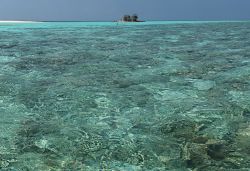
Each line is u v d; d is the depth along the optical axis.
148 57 12.26
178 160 4.47
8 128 5.52
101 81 8.57
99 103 6.83
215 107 6.51
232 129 5.42
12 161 4.45
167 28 28.92
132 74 9.41
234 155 4.55
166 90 7.78
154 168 4.30
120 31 25.31
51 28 29.42
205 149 4.74
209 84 8.27
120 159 4.53
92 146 4.89
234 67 10.20
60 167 4.33
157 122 5.79
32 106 6.65
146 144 4.93
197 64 10.77
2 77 8.92
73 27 31.62
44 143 4.98
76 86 8.06
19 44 15.83
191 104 6.72
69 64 10.76
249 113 6.18
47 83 8.33
